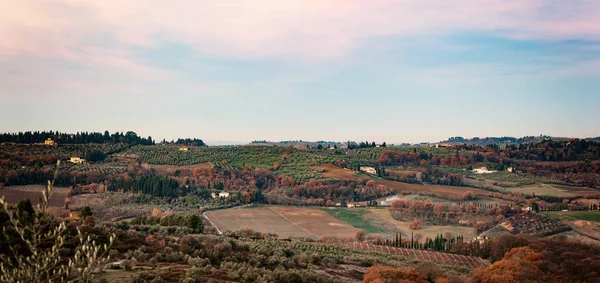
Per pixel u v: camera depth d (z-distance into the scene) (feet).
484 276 264.31
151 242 205.67
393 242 465.88
